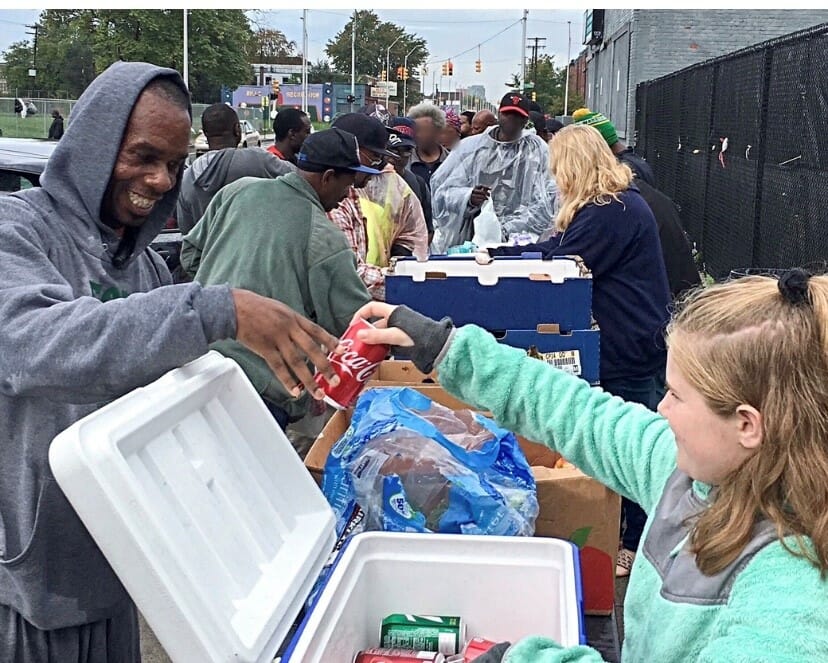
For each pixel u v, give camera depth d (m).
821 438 1.17
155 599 1.15
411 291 2.96
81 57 55.25
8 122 34.31
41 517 1.63
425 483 2.09
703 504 1.35
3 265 1.53
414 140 6.62
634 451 1.66
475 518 2.08
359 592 1.75
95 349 1.39
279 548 1.55
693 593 1.26
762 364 1.19
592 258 3.43
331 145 3.14
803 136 5.67
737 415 1.22
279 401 2.99
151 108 1.72
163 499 1.27
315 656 1.51
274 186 3.13
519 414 1.82
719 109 8.86
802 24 14.78
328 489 2.18
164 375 1.47
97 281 1.79
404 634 1.73
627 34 17.81
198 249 3.49
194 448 1.44
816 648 1.08
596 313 3.51
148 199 1.79
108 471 1.15
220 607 1.30
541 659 1.29
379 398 2.38
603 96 23.89
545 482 2.43
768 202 6.60
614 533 2.45
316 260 3.04
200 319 1.42
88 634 1.79
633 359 3.53
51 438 1.63
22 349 1.41
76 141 1.71
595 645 2.39
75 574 1.70
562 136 3.58
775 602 1.13
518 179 5.57
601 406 1.76
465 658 1.66
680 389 1.29
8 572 1.65
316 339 1.57
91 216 1.76
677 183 11.99
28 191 1.75
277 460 1.67
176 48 45.56
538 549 1.76
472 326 1.87
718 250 8.80
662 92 13.55
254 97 54.94
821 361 1.18
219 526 1.39
